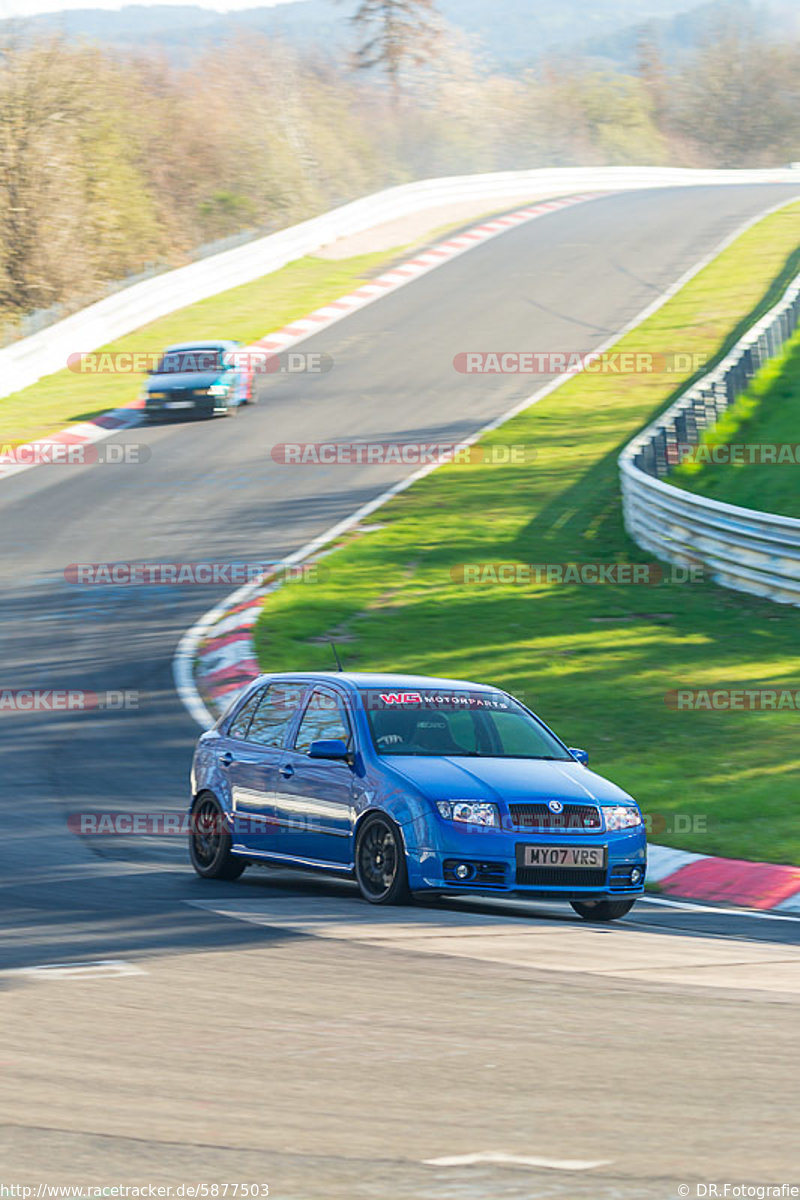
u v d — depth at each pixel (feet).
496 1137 57.00
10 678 226.99
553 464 364.99
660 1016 78.23
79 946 94.99
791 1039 73.82
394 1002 80.48
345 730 122.01
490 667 222.28
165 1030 73.82
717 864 135.13
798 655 222.48
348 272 608.19
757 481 325.83
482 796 112.88
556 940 101.91
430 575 282.56
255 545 307.58
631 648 230.68
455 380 452.35
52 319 535.19
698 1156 55.06
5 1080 64.44
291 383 460.14
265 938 98.48
